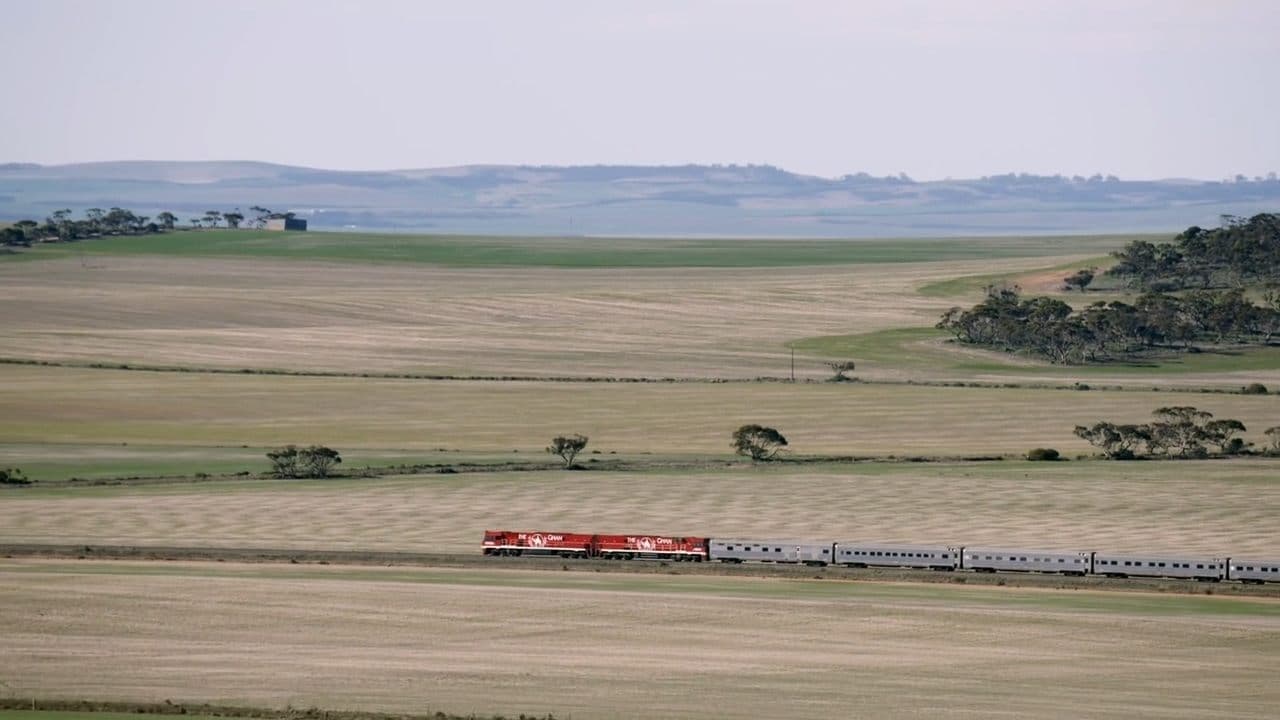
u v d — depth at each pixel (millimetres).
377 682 133250
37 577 173125
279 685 131875
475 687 131875
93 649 144125
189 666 138375
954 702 128875
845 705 127625
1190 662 143500
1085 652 146625
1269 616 162125
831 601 166875
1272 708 128500
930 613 161375
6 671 136500
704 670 138625
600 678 135250
